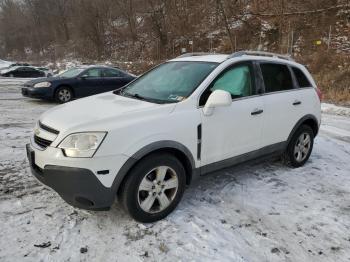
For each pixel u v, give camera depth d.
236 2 26.80
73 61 43.25
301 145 5.50
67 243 3.33
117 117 3.52
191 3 34.50
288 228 3.74
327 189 4.73
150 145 3.53
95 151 3.28
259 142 4.71
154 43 36.47
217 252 3.29
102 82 12.45
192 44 29.81
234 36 28.31
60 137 3.36
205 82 4.12
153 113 3.69
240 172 5.20
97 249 3.26
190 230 3.61
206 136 4.03
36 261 3.07
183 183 3.91
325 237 3.61
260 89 4.71
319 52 21.27
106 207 3.46
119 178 3.40
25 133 7.18
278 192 4.57
